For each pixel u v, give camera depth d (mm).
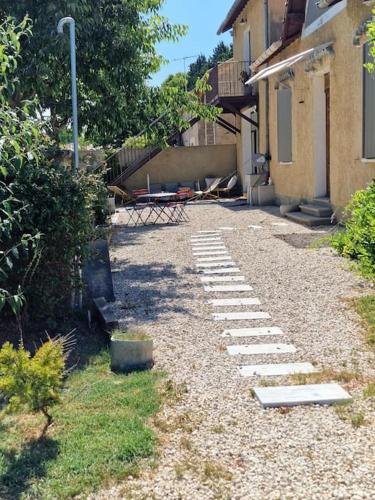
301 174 14727
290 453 3500
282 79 15477
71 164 7418
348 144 11266
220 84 20281
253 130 21312
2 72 3900
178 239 12055
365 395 4262
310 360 5074
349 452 3473
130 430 3883
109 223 11195
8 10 8102
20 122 4094
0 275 5531
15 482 3365
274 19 17719
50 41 8180
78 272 6496
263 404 4168
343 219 10328
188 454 3553
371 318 6035
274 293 7320
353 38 10391
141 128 11195
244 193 21719
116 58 9414
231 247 10648
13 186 5383
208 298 7270
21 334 5566
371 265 5352
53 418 4160
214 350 5438
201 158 23578
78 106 9844
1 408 4441
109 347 5734
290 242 10688
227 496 3094
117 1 9398
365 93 10125
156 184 23328
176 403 4316
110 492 3207
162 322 6348
